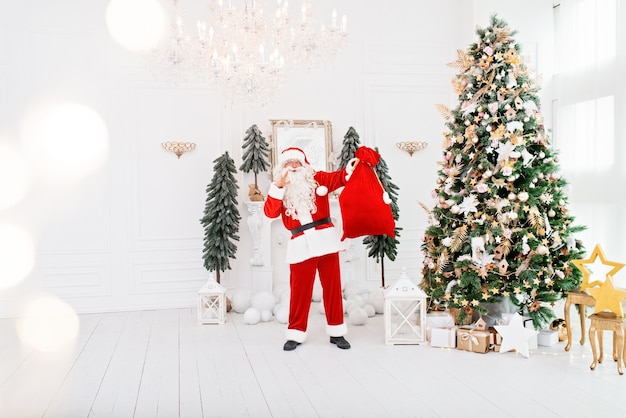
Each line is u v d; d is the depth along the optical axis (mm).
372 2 5953
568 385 3088
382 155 6012
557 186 4031
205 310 4875
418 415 2721
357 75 5926
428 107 6133
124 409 2865
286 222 3984
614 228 4656
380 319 4875
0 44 5082
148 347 4031
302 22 3729
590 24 4996
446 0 6133
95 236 5305
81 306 5262
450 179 4125
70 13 5234
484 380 3201
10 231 5117
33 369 3541
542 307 3822
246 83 3881
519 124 3816
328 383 3211
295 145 5691
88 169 5281
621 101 4547
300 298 3951
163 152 5461
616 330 3232
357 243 5906
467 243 3992
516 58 3947
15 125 5117
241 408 2855
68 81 5230
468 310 3969
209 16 5496
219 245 5074
